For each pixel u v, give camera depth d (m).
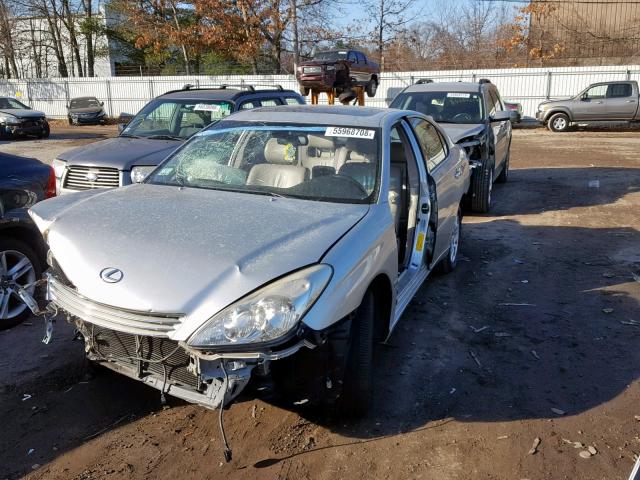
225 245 3.03
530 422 3.51
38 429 3.34
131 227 3.26
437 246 5.18
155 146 7.51
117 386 3.82
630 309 5.28
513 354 4.40
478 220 8.75
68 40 42.38
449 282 5.99
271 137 4.35
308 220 3.36
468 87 9.91
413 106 9.77
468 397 3.78
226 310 2.72
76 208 3.62
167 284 2.83
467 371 4.13
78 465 3.04
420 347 4.49
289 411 3.54
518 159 15.51
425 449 3.22
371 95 24.25
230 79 32.88
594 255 6.94
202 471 3.01
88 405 3.59
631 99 22.02
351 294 3.01
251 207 3.56
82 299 3.01
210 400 2.84
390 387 3.88
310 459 3.12
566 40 34.88
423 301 5.44
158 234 3.16
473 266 6.52
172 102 8.64
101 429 3.36
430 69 36.31
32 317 4.91
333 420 3.47
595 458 3.18
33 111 22.58
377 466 3.07
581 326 4.93
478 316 5.12
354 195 3.79
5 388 3.77
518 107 23.28
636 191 10.83
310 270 2.88
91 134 25.52
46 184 5.25
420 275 4.81
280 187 3.96
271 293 2.74
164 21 36.31
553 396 3.82
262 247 3.01
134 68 42.91
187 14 36.88
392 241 3.66
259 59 36.88
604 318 5.09
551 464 3.12
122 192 3.97
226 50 35.09
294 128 4.38
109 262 2.99
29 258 4.85
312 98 18.80
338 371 3.00
